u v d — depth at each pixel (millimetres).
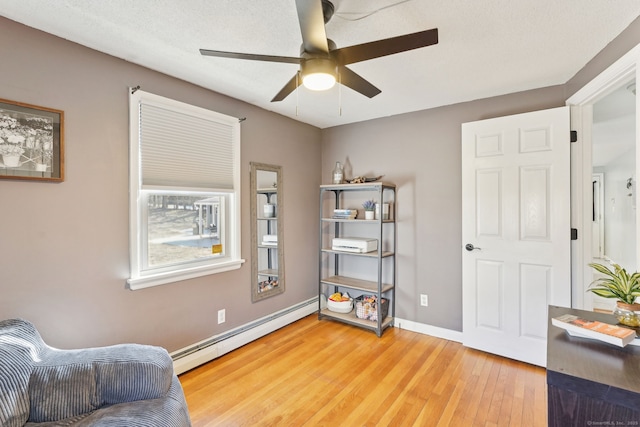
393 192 3229
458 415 1846
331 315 3348
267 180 3096
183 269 2344
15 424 1188
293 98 2764
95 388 1331
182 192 2371
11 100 1594
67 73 1788
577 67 2143
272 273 3148
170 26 1670
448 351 2658
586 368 989
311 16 1152
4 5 1484
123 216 2031
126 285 2045
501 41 1818
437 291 2975
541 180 2367
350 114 3217
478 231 2635
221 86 2486
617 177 5188
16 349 1302
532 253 2400
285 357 2570
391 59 2041
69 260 1804
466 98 2730
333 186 3287
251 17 1593
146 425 1191
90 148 1880
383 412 1880
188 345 2396
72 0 1445
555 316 1420
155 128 2193
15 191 1617
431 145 3004
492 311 2580
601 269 1404
